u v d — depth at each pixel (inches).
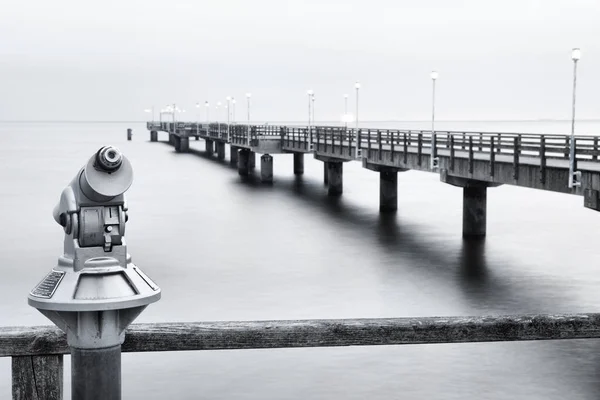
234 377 660.1
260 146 2790.4
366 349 743.1
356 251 1359.5
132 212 1948.8
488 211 2025.1
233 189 2581.2
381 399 605.6
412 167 1528.1
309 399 606.2
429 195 2463.1
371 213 1929.1
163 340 169.5
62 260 136.9
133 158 4520.2
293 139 2600.9
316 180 3024.1
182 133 5378.9
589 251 1336.1
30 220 1769.2
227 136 3695.9
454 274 1139.3
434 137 1407.5
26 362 161.3
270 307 944.9
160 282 1090.1
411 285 1068.5
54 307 130.3
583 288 1032.2
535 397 605.9
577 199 2378.2
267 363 700.0
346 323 175.8
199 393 620.4
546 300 964.0
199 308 935.0
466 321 179.9
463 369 681.0
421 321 178.9
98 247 135.2
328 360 708.7
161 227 1679.4
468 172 1269.7
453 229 1625.2
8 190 2487.7
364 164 1889.8
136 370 676.1
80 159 4279.0
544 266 1196.5
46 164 3833.7
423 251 1348.4
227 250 1376.7
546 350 730.2
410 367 687.1
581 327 183.8
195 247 1408.7
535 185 1051.9
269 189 2593.5
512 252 1328.7
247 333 171.9
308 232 1603.1
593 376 655.8
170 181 2906.0
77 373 136.3
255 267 1212.5
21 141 7667.3
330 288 1054.4
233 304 958.4
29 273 1152.8
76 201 133.1
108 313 134.5
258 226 1697.8
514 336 182.4
